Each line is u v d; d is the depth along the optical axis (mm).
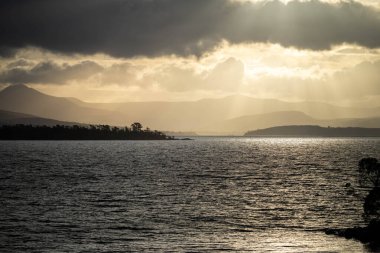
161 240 59312
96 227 66250
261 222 70000
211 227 66562
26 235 61344
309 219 72125
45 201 89312
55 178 134250
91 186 114375
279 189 108688
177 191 104938
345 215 74938
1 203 86562
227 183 121500
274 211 78625
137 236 61312
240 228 66125
